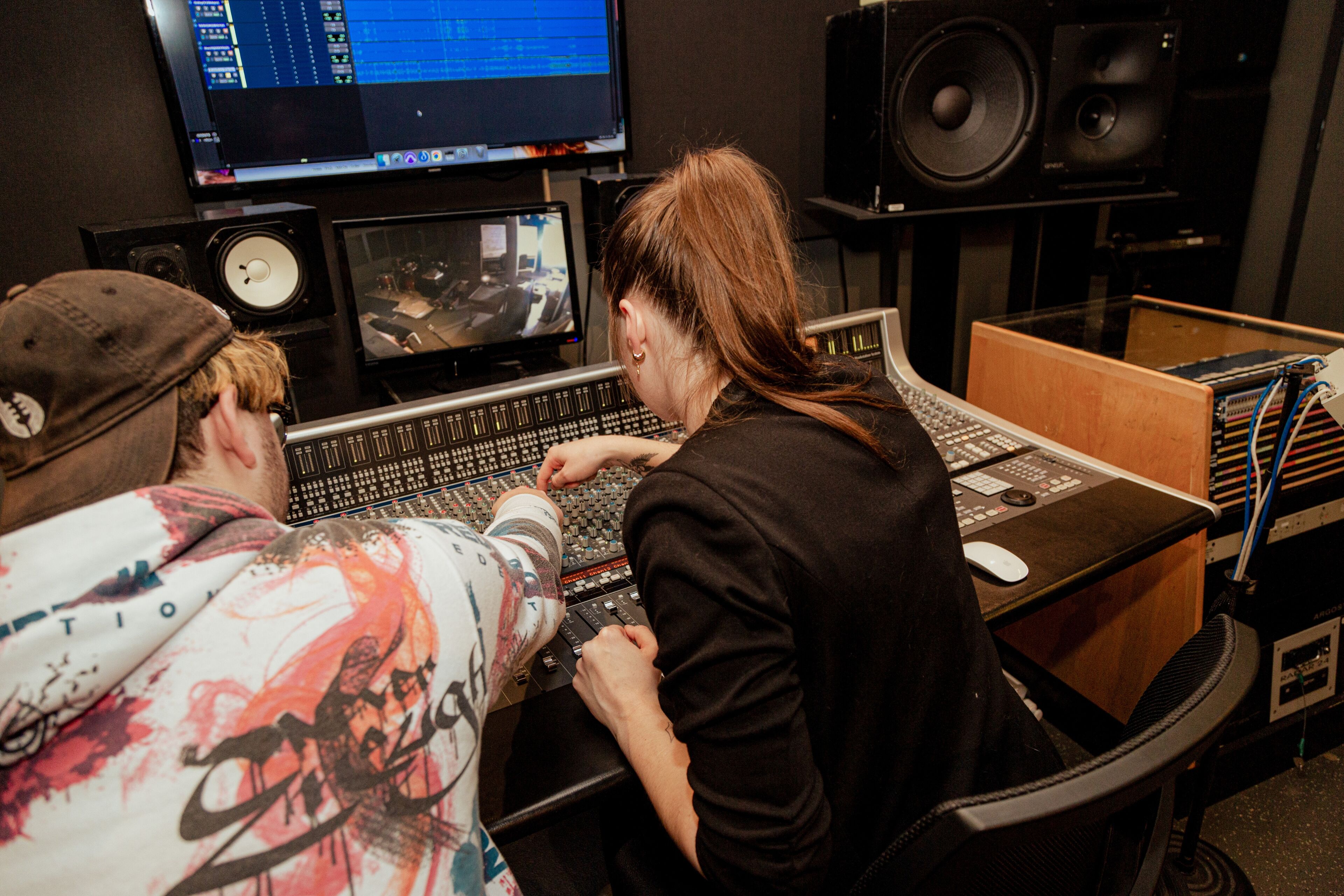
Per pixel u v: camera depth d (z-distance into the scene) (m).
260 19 1.46
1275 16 2.21
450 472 1.29
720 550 0.60
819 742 0.67
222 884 0.44
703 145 2.02
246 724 0.46
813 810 0.59
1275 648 1.66
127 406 0.49
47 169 1.48
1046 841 0.71
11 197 1.47
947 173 1.77
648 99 1.92
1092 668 1.79
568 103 1.76
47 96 1.45
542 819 0.79
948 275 2.15
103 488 0.48
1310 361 1.19
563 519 1.14
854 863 0.73
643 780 0.76
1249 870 1.55
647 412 1.45
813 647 0.63
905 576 0.66
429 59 1.61
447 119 1.66
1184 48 2.15
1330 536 1.63
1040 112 1.76
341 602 0.50
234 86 1.47
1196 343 1.70
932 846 0.55
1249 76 2.29
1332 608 1.70
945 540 0.72
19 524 0.48
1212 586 1.57
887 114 1.69
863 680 0.66
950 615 0.71
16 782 0.43
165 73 1.42
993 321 1.94
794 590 0.60
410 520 0.62
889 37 1.63
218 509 0.50
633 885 0.90
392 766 0.50
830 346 1.68
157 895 0.43
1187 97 2.22
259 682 0.46
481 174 1.74
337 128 1.58
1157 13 1.78
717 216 0.69
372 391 1.89
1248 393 1.45
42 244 1.51
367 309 1.59
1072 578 1.13
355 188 1.72
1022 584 1.12
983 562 1.13
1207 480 1.45
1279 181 2.36
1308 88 2.23
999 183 1.81
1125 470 1.42
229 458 0.56
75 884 0.43
